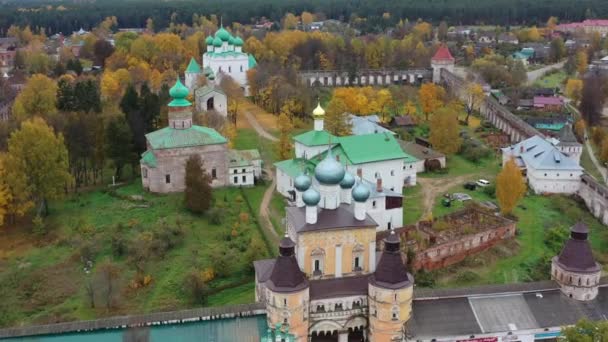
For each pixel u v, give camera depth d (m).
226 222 145.75
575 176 172.75
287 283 92.56
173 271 125.12
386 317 94.38
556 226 149.50
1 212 137.38
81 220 144.00
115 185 166.12
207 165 163.75
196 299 117.00
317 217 100.50
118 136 165.25
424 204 162.62
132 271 124.75
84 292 119.56
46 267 127.25
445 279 127.00
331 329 98.00
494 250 137.88
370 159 154.38
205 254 130.62
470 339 94.81
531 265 133.12
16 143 143.12
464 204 162.38
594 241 147.62
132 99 183.38
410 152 192.38
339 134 197.25
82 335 92.88
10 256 132.00
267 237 138.25
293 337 89.62
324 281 98.44
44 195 145.75
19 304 116.75
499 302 98.75
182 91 160.62
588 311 98.12
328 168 100.19
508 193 150.50
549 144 182.25
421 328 94.62
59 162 148.88
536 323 96.12
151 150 160.50
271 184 171.00
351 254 101.38
